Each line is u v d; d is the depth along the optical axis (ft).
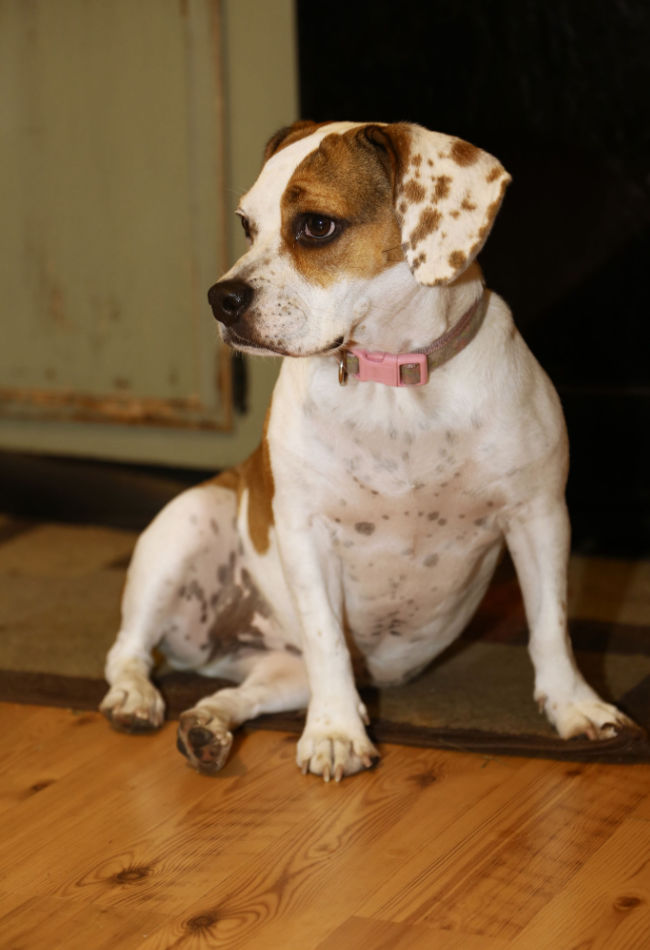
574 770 7.35
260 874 6.38
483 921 5.83
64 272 14.21
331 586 7.73
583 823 6.72
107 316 14.11
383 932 5.80
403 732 7.86
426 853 6.48
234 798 7.23
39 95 13.85
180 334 13.80
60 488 14.30
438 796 7.11
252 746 7.92
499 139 12.14
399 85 12.26
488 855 6.43
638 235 11.93
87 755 7.94
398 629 8.21
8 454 14.48
